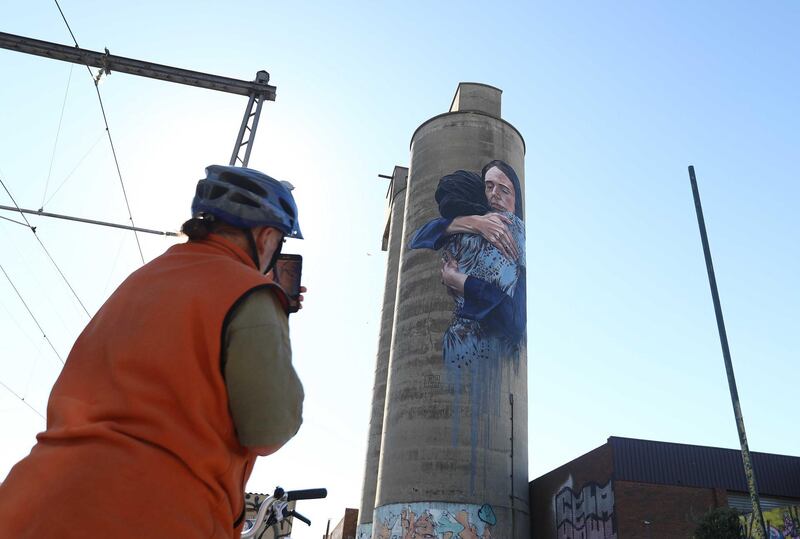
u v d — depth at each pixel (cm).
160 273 177
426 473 3316
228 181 205
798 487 2961
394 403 3656
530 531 3384
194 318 160
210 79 1477
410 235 4122
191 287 167
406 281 3984
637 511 2659
